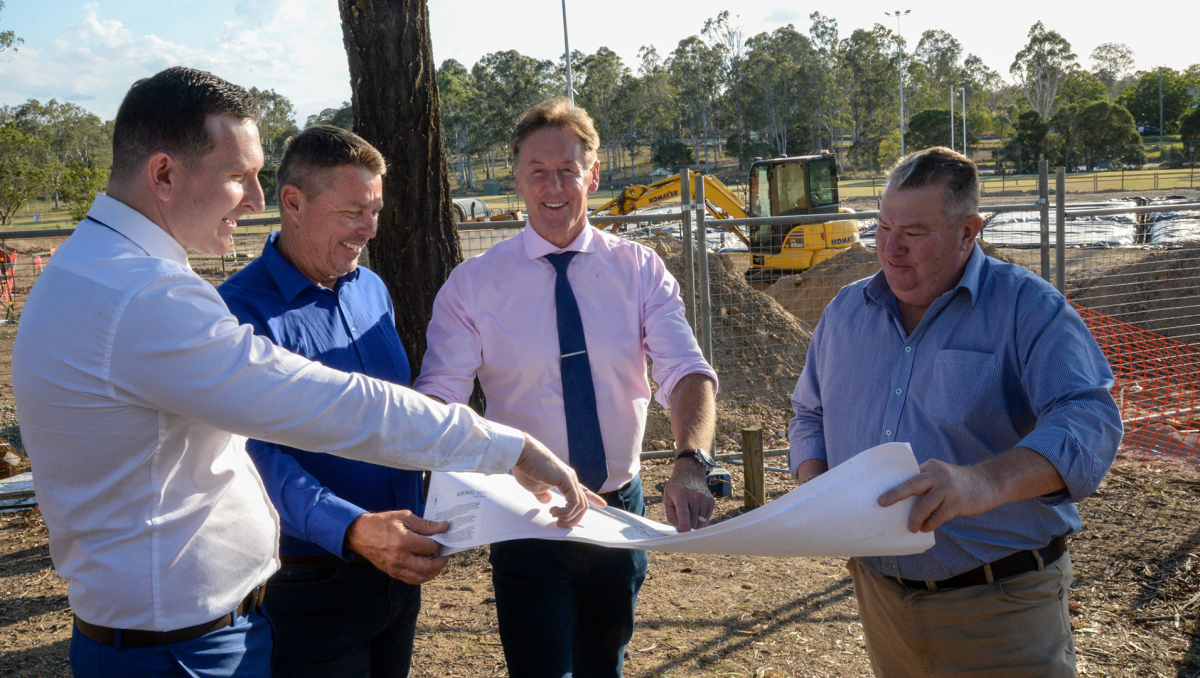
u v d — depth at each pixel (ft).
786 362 24.23
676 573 13.37
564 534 5.42
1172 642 10.52
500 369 7.50
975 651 6.30
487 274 7.40
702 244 17.99
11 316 41.24
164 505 4.76
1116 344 25.53
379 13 13.67
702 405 7.11
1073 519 6.35
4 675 10.54
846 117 283.59
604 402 7.48
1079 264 38.93
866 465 4.69
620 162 323.78
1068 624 6.51
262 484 5.66
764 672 10.26
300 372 4.68
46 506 4.80
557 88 313.94
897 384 6.52
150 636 4.82
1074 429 5.39
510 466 5.33
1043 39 296.51
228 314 4.74
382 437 4.82
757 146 273.95
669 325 7.49
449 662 10.66
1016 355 6.10
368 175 6.41
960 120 238.68
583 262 7.41
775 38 296.10
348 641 6.59
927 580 6.32
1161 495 15.67
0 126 144.15
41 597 12.98
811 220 18.16
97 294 4.45
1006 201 114.32
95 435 4.56
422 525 5.57
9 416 24.85
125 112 4.71
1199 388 22.57
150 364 4.43
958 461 6.31
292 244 6.59
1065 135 213.05
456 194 279.90
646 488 17.54
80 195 141.90
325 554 6.40
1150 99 285.02
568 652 7.52
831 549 4.82
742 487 17.53
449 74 318.24
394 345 7.36
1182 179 157.69
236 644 5.23
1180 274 29.71
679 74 296.51
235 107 4.85
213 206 4.88
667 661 10.58
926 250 6.14
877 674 7.24
